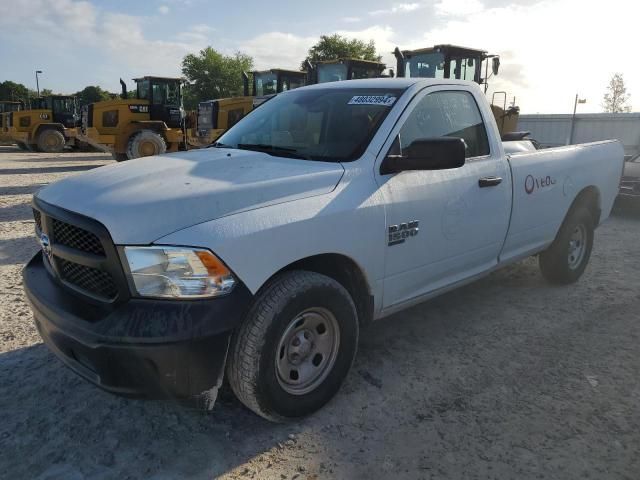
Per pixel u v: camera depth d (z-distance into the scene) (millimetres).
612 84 46438
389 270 3377
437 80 3916
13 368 3578
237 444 2857
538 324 4453
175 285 2490
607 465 2729
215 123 16594
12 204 10000
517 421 3092
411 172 3502
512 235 4398
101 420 3039
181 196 2639
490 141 4172
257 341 2695
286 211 2816
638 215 9336
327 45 66000
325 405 3197
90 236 2633
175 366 2451
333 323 3082
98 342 2445
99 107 18297
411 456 2785
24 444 2824
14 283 5219
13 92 79812
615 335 4246
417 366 3725
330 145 3482
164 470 2652
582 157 5164
